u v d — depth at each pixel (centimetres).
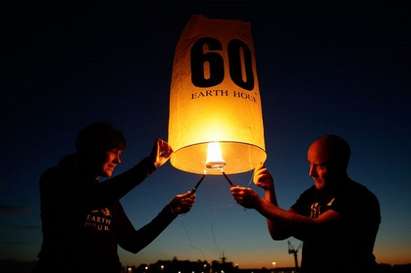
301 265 234
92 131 229
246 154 249
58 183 214
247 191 215
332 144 235
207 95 217
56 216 209
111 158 233
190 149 243
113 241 239
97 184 214
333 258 216
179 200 280
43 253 209
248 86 226
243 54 234
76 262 210
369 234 220
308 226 210
